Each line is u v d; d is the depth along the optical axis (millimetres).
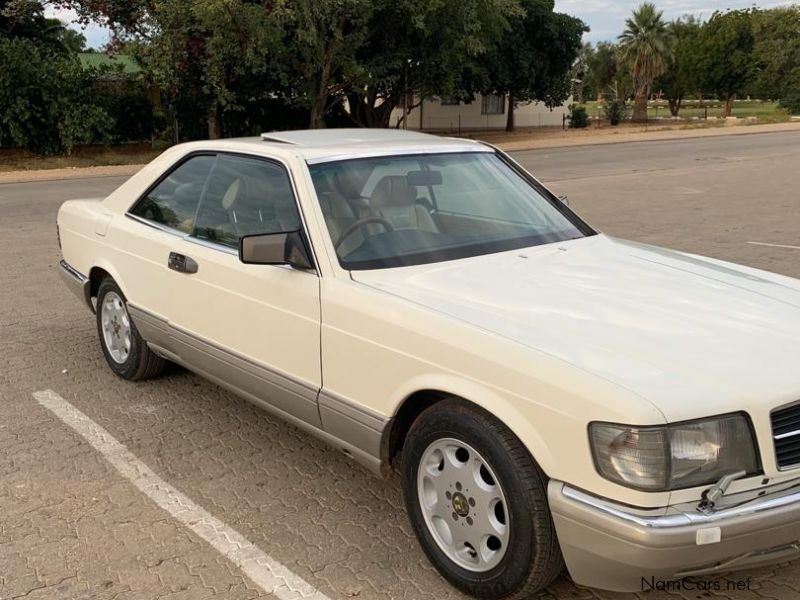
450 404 2941
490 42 32281
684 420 2408
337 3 24172
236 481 3984
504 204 4168
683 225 11703
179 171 4711
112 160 27141
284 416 3818
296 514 3656
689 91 66125
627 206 13898
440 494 3035
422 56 29344
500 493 2764
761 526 2430
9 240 11039
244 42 24734
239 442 4438
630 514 2416
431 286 3312
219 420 4742
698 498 2436
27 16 28188
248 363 3902
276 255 3492
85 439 4484
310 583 3113
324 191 3721
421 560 3266
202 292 4168
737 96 72000
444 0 26891
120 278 4992
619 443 2422
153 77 26797
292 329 3586
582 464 2514
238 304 3910
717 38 62625
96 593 3059
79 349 6086
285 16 24078
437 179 4102
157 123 30297
